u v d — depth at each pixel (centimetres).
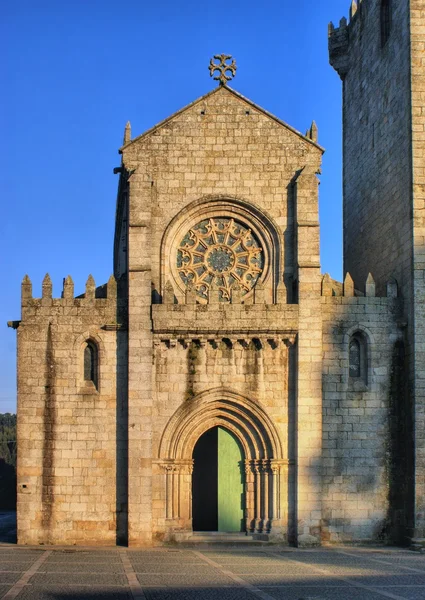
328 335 5038
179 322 4906
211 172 5181
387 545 4900
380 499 4941
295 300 5031
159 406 4916
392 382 5038
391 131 5419
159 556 4362
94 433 4919
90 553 4478
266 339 4950
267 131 5216
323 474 4925
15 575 3603
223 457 5012
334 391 4988
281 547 4812
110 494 4875
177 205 5156
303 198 5088
